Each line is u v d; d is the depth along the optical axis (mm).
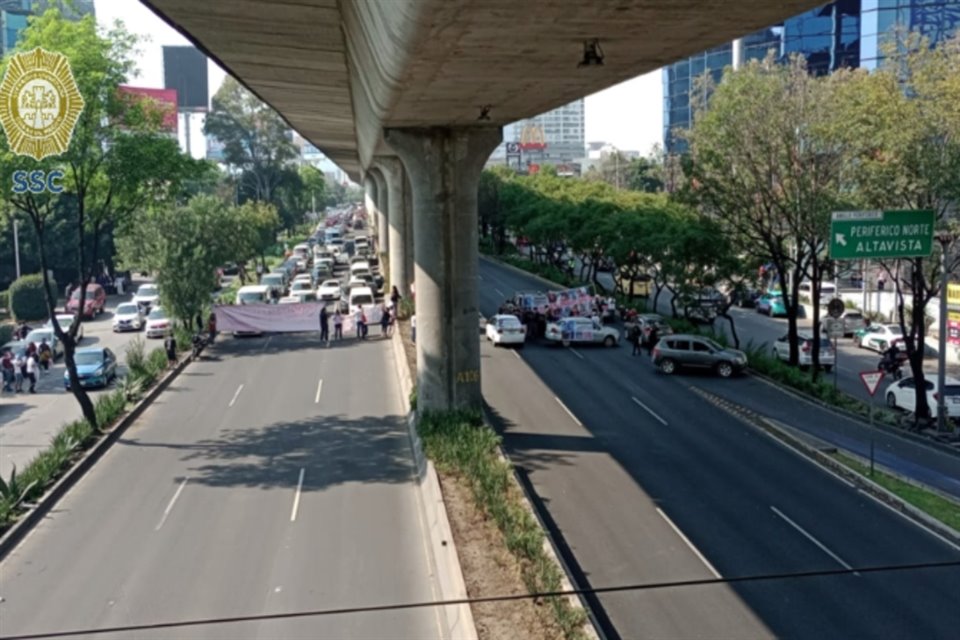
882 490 21016
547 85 18141
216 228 45844
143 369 34531
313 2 14492
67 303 57906
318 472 22891
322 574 16281
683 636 13539
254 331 47000
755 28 12672
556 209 71500
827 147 32812
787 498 20688
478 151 27078
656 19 11961
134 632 14125
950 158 26641
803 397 33000
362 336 46344
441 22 11781
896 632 13664
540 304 48531
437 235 27031
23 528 19016
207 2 14430
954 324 40656
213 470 23312
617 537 17938
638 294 60938
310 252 98125
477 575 14828
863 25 73812
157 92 44875
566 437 26297
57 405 32406
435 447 22188
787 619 14133
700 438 26453
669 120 105500
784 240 40688
